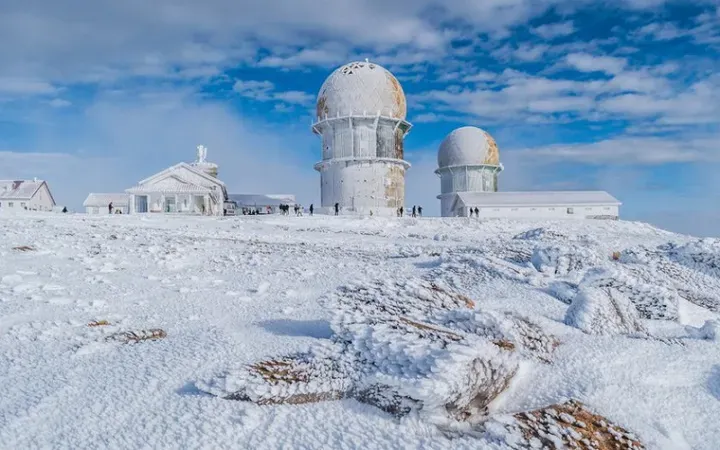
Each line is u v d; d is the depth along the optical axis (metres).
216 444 4.97
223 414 5.51
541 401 6.67
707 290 16.48
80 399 5.75
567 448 5.54
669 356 8.20
